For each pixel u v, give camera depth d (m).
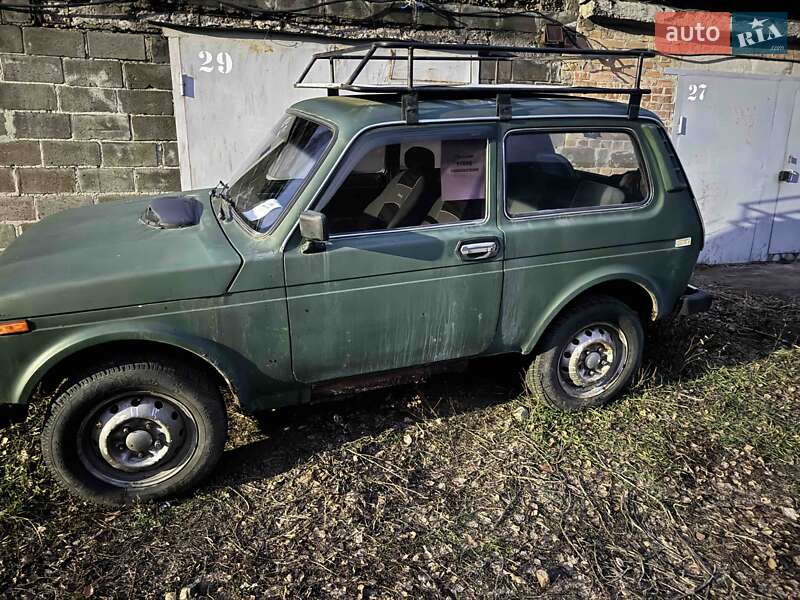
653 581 2.93
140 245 3.23
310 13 6.30
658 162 4.04
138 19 5.81
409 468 3.65
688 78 7.95
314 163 3.27
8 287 2.88
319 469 3.59
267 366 3.30
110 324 2.97
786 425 4.21
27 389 2.93
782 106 8.45
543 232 3.70
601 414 4.23
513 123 3.57
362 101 3.56
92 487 3.16
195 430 3.27
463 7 6.85
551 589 2.86
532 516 3.31
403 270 3.40
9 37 5.52
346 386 3.61
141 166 6.21
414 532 3.15
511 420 4.14
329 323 3.33
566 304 3.91
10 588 2.74
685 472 3.71
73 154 5.98
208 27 6.00
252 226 3.31
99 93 5.89
